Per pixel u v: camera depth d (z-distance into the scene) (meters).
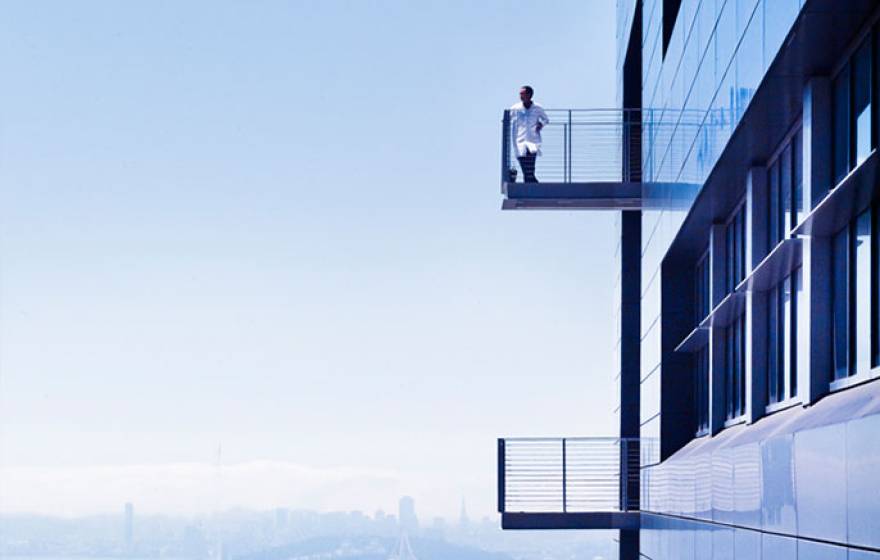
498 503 30.84
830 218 15.46
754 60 17.14
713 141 20.94
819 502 12.25
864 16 14.16
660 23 29.53
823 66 15.80
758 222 20.45
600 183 32.41
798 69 15.93
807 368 16.19
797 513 13.12
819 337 16.14
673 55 27.09
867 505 10.73
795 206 18.41
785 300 19.22
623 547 37.38
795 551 13.20
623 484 31.20
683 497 22.84
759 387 20.38
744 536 16.08
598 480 30.88
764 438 14.95
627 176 33.31
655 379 29.89
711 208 23.70
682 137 25.30
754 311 20.44
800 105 17.52
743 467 16.14
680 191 25.53
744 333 23.17
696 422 28.50
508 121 32.41
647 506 30.09
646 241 32.22
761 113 17.78
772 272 18.89
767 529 14.59
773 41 15.67
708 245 26.86
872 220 14.69
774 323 19.97
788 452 13.52
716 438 22.81
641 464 31.34
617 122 33.22
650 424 30.80
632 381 38.12
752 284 20.00
